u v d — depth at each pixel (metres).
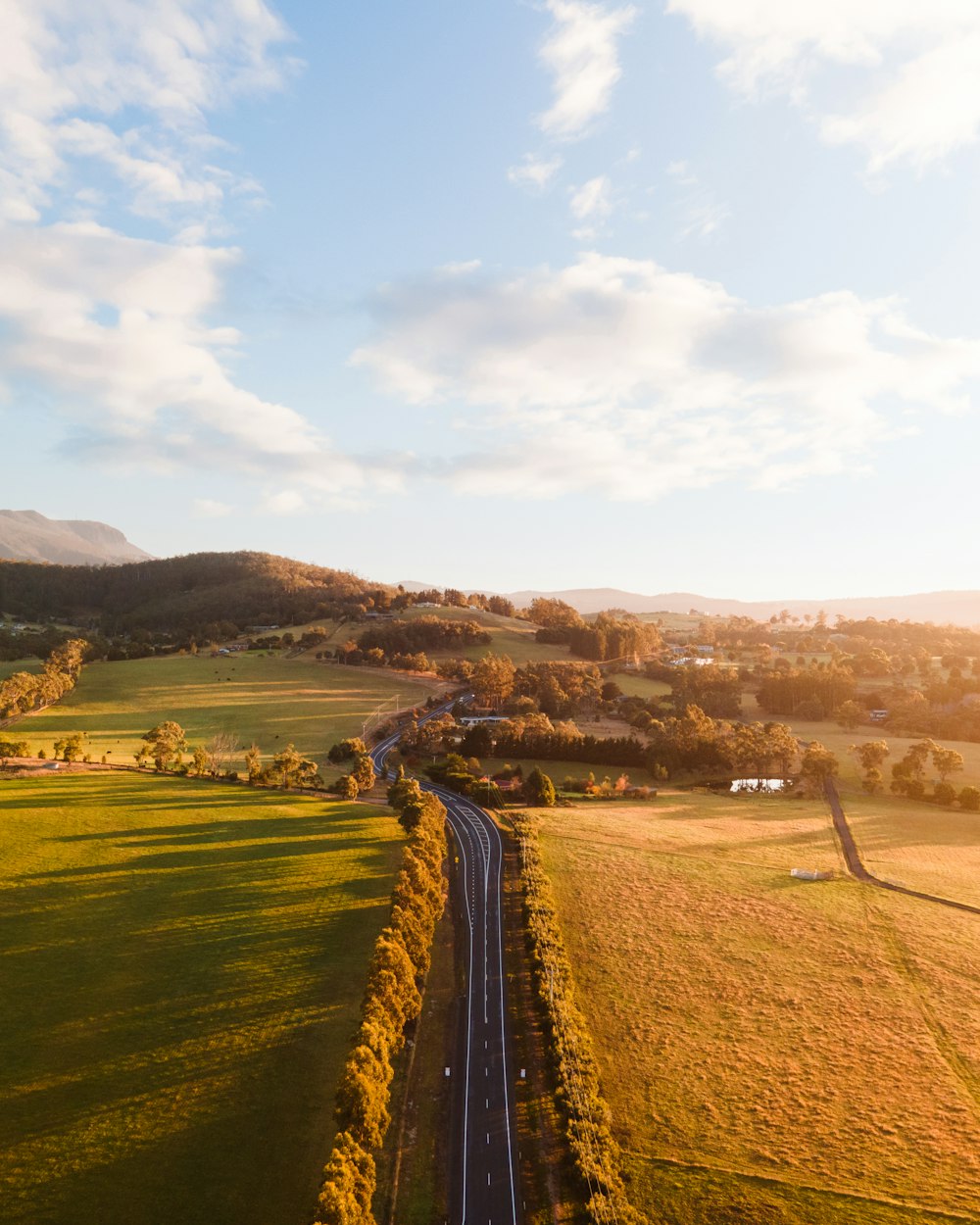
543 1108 61.97
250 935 83.88
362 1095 53.72
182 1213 49.59
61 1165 52.38
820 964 87.88
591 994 79.19
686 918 98.06
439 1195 53.47
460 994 78.06
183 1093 59.75
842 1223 52.47
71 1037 65.25
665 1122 61.75
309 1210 50.53
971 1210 53.66
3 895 89.25
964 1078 68.31
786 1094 65.50
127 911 87.62
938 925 99.12
